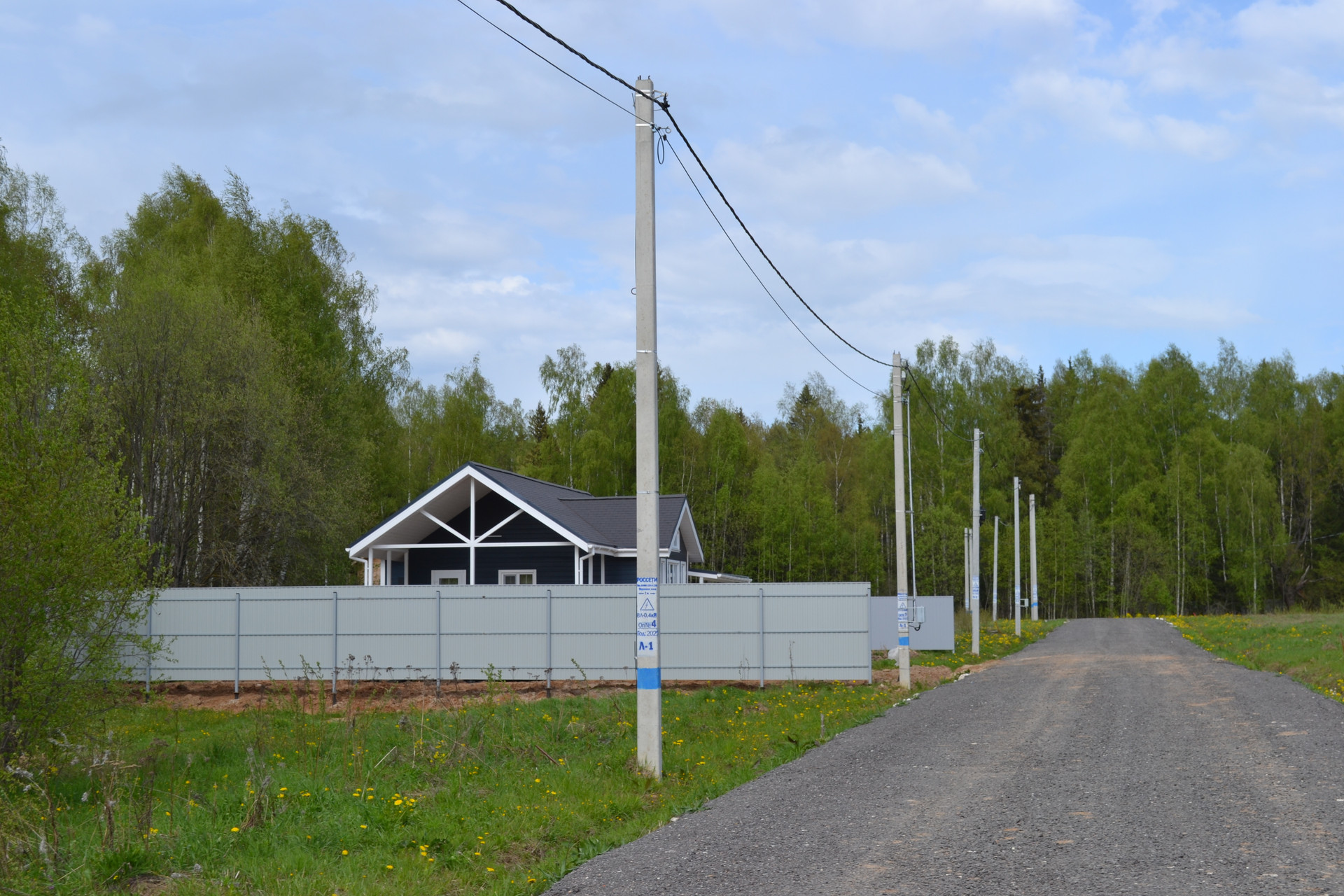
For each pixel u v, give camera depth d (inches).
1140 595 2871.6
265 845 309.1
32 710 479.8
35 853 289.4
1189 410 3112.7
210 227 1718.8
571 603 908.6
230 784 476.7
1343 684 676.7
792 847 297.7
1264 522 2805.1
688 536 1393.9
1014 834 305.3
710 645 903.1
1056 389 3654.0
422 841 310.8
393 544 1115.3
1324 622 1627.7
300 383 1528.1
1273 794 352.2
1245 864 262.1
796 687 874.1
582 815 349.1
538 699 831.7
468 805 358.6
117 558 538.0
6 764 461.4
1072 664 1044.5
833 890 250.2
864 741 533.0
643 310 457.7
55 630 496.1
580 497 1330.0
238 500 1347.2
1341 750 438.6
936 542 2711.6
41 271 1455.5
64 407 570.3
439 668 907.4
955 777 411.5
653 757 435.5
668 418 2524.6
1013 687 812.6
